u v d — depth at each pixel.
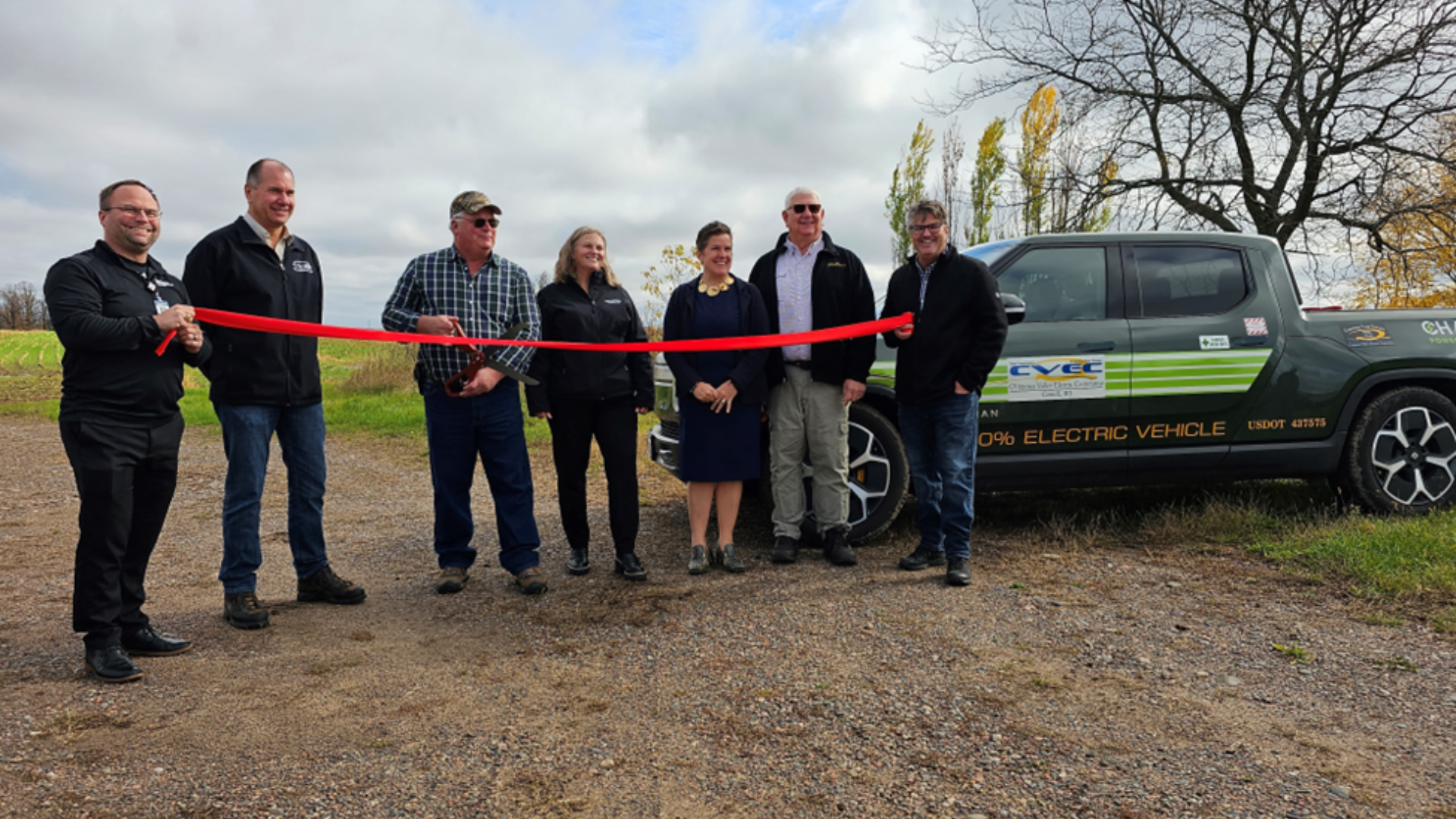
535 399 4.04
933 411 4.10
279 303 3.52
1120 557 4.41
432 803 2.07
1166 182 12.15
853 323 4.30
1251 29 11.25
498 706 2.68
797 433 4.39
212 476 8.08
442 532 4.06
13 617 3.68
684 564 4.46
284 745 2.40
